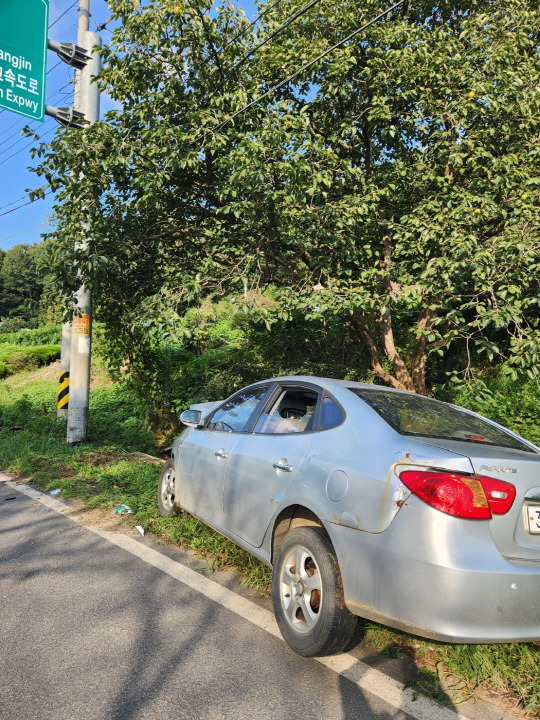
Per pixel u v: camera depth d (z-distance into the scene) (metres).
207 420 4.82
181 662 2.93
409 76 7.29
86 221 7.75
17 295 72.19
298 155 6.49
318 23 7.75
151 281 9.34
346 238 7.27
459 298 6.73
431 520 2.49
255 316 6.78
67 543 4.86
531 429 7.94
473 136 7.15
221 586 4.00
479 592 2.38
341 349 10.46
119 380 12.38
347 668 2.96
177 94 8.00
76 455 8.74
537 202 7.06
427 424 3.25
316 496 3.06
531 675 2.86
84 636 3.18
